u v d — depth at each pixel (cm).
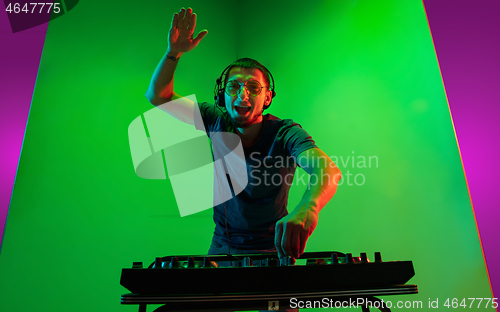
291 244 85
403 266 76
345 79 239
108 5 283
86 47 270
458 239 177
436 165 190
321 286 71
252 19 302
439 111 193
